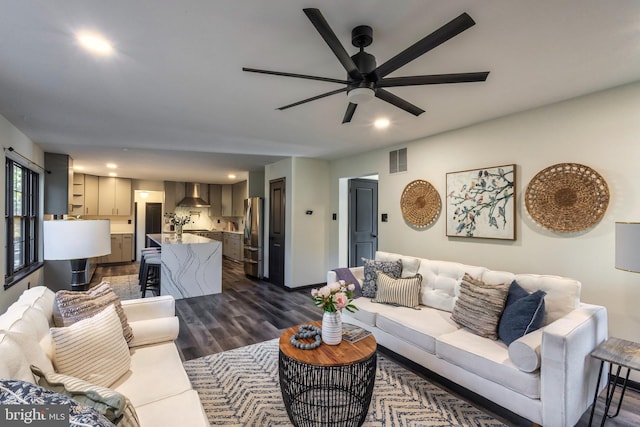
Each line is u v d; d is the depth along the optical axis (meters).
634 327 2.33
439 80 1.76
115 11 1.47
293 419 1.94
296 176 5.40
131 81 2.28
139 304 2.24
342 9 1.49
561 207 2.69
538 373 1.78
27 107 2.81
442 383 2.42
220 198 9.73
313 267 5.59
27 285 3.68
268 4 1.44
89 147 4.58
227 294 5.09
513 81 2.30
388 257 3.51
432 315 2.74
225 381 2.45
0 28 1.60
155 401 1.47
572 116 2.64
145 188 8.59
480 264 3.34
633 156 2.33
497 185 3.15
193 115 3.07
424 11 1.51
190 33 1.67
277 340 3.24
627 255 1.84
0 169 2.99
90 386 1.21
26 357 1.23
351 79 1.78
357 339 2.13
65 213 5.11
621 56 1.94
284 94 2.53
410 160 4.16
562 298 2.16
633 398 2.24
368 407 1.93
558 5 1.45
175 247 4.83
